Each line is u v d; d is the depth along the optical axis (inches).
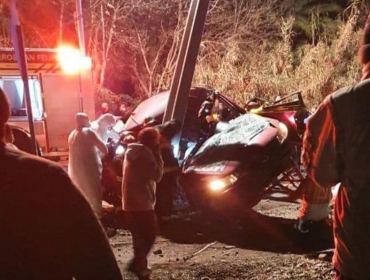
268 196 334.3
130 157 218.5
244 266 228.8
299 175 301.6
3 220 64.5
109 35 788.6
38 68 464.8
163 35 826.2
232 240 277.9
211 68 821.9
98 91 761.0
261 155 301.1
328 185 95.3
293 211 339.9
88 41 794.8
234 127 331.9
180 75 350.9
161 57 853.8
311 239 275.1
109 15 810.2
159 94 419.2
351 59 832.3
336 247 93.1
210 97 374.9
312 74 813.9
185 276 216.4
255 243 272.1
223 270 223.5
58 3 772.0
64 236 65.6
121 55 847.7
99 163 311.1
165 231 294.7
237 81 791.7
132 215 218.1
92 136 310.2
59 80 473.7
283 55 835.4
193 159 319.3
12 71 458.3
